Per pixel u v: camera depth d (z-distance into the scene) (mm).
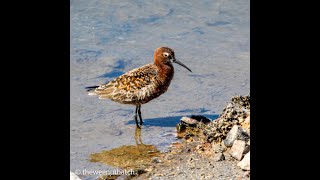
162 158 12930
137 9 20969
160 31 19578
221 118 13820
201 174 11930
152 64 15523
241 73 17172
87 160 12930
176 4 21500
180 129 14445
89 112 15266
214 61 17844
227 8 21219
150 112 15453
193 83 16703
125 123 14844
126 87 15094
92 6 20938
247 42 19016
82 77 16688
